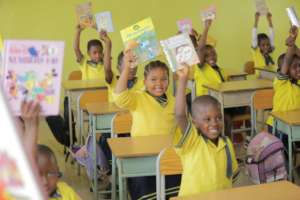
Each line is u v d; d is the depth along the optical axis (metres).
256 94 4.11
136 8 6.88
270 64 6.51
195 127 2.23
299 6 7.43
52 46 1.03
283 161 3.10
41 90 1.02
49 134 5.57
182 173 2.40
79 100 4.32
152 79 3.04
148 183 2.87
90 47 5.46
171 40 1.99
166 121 3.05
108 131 3.80
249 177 3.60
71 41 6.69
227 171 2.24
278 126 3.68
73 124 4.84
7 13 6.47
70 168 4.55
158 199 2.46
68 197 1.86
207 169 2.19
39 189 0.65
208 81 5.19
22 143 0.66
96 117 3.77
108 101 4.25
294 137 3.48
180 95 2.06
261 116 5.06
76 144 4.59
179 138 2.20
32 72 1.02
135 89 3.59
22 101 1.01
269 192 1.96
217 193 1.97
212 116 2.21
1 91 0.66
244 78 5.97
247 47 7.37
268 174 3.09
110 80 4.12
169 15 7.00
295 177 3.89
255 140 3.22
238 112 4.96
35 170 0.68
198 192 2.17
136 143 2.90
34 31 6.59
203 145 2.21
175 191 2.68
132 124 3.17
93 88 4.84
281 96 4.00
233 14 7.27
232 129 4.84
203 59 5.18
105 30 4.10
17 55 1.01
